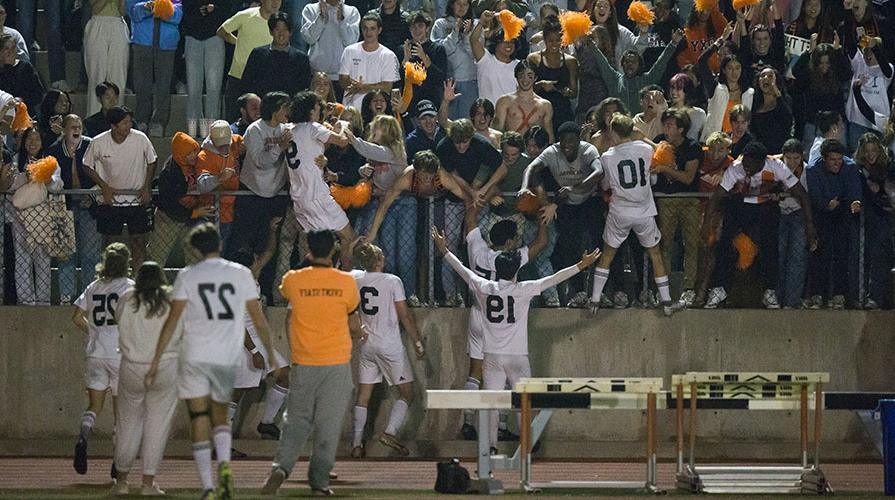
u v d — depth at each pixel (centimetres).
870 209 5612
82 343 5659
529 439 4434
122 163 5556
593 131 5822
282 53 6078
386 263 5591
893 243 5638
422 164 5375
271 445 5534
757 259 5622
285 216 5609
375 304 5325
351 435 5656
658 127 5866
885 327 5641
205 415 3856
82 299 4719
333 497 4166
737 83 5925
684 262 5706
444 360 5662
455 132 5494
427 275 5666
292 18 6638
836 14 6406
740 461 5584
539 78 6109
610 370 5662
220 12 6412
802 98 6072
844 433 5678
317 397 4138
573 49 6284
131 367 4225
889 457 4472
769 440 5694
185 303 3875
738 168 5453
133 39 6575
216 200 5553
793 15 6794
